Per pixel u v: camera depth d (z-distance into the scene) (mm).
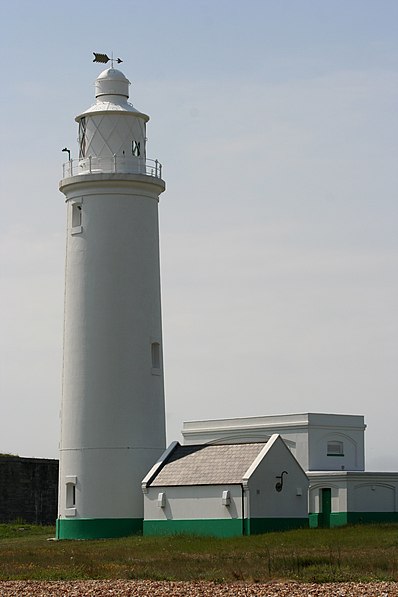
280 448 60500
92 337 62969
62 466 63594
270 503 59250
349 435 80875
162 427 64312
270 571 40281
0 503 78438
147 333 63719
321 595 34438
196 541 53781
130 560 45594
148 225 64562
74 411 63062
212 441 83938
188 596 34562
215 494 58938
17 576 40500
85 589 36438
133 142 64875
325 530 58688
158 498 60688
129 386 62781
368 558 43312
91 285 63344
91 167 64250
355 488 71812
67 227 65125
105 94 65812
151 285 64375
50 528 75562
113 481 62156
